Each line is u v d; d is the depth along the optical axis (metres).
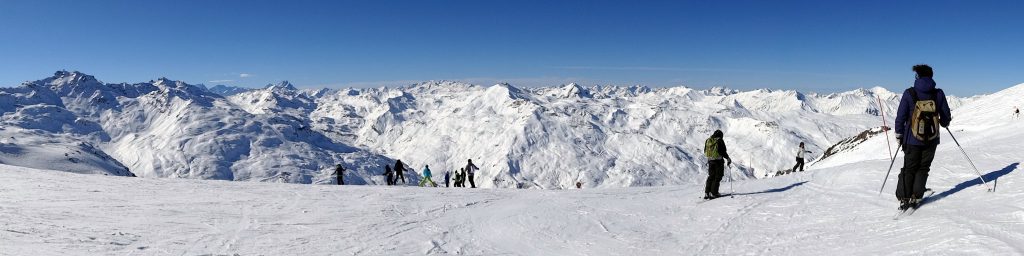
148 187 15.57
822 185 11.69
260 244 8.23
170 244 7.97
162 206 11.65
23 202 11.30
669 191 13.64
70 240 7.71
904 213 7.34
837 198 9.57
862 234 6.86
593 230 9.41
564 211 11.15
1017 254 4.84
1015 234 5.45
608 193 13.82
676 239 8.44
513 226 9.95
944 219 6.53
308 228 9.64
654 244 8.23
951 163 10.70
